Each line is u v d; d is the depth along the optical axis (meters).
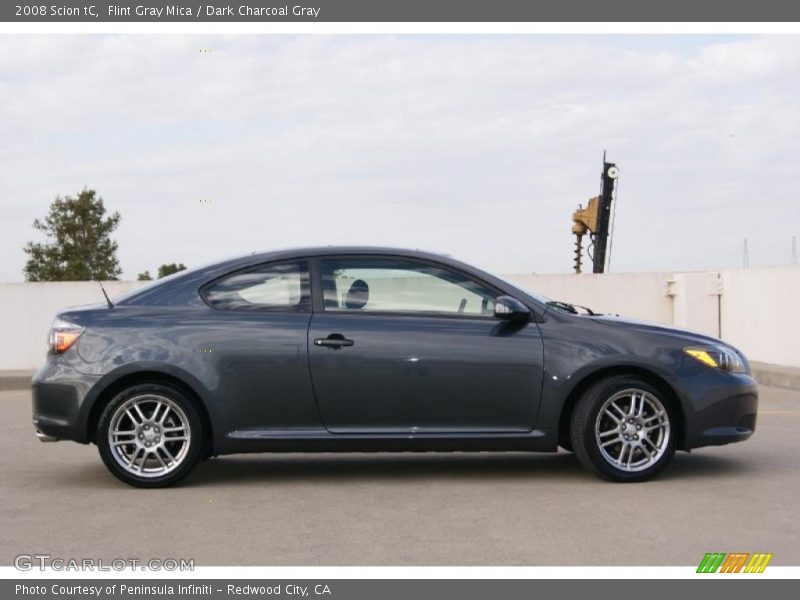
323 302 7.43
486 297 7.48
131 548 5.83
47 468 8.38
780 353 14.98
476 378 7.30
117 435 7.36
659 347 7.39
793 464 8.17
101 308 7.51
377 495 7.14
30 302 17.22
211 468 8.27
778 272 15.02
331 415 7.34
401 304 7.46
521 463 8.35
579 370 7.30
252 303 7.46
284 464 8.42
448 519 6.40
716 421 7.41
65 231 45.09
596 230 20.11
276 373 7.30
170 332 7.34
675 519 6.33
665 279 17.28
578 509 6.62
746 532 6.01
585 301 17.22
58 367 7.36
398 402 7.32
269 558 5.59
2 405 13.32
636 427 7.43
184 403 7.34
